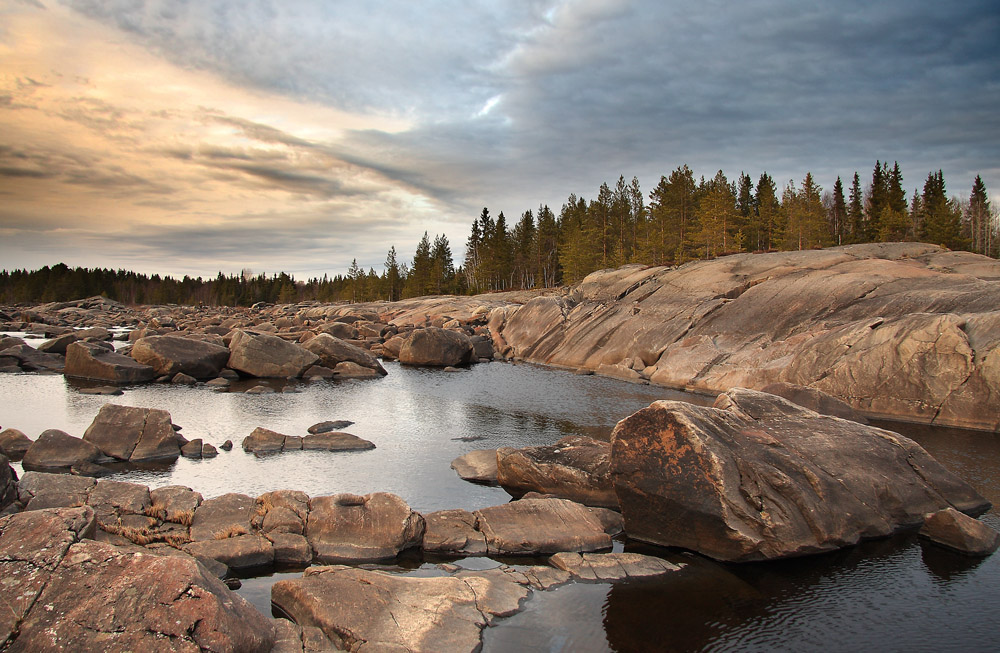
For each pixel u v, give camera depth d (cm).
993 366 2425
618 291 5459
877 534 1448
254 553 1282
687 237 7994
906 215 8175
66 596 806
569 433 2561
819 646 1022
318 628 984
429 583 1129
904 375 2639
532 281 12950
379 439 2444
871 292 3444
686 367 3788
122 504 1420
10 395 3175
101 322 9250
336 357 4506
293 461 2103
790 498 1368
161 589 814
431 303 9256
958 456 2053
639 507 1446
